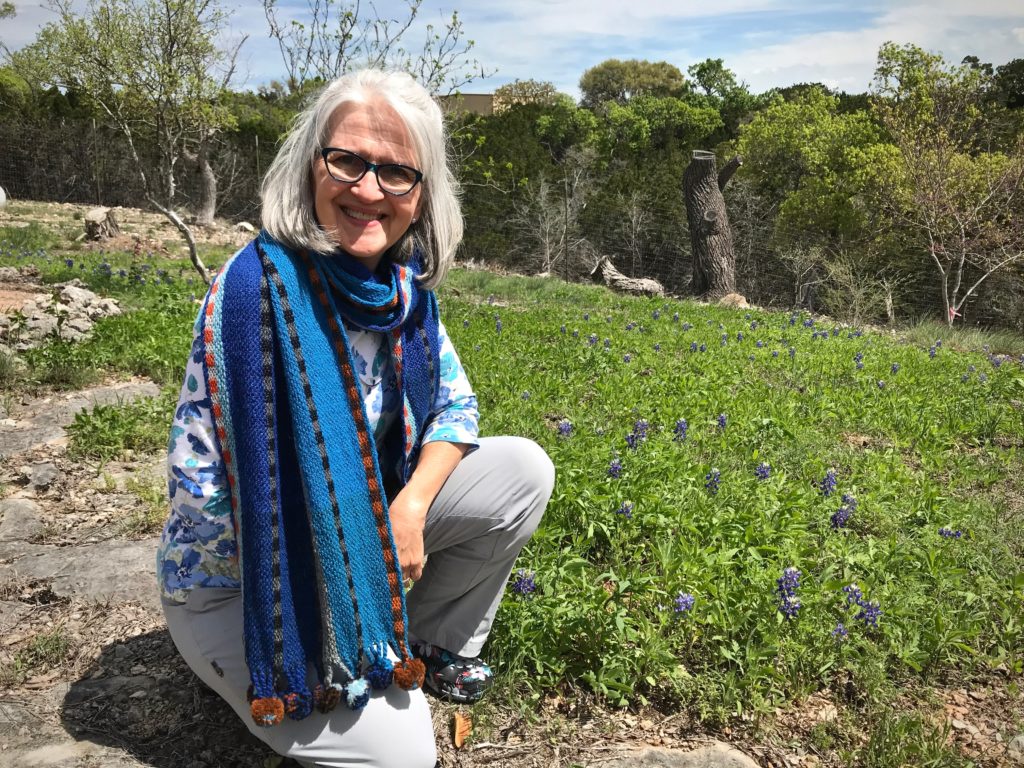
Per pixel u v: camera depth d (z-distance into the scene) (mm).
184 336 6723
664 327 9727
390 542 1971
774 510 3721
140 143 24875
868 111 26000
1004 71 31703
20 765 2117
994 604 3184
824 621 2836
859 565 3375
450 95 10789
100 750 2197
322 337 1916
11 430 4715
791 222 23641
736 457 4629
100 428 4547
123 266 13086
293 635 1874
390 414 2152
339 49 9750
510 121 28641
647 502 3564
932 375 7699
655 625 2760
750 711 2504
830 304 16422
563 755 2301
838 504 3939
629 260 23531
